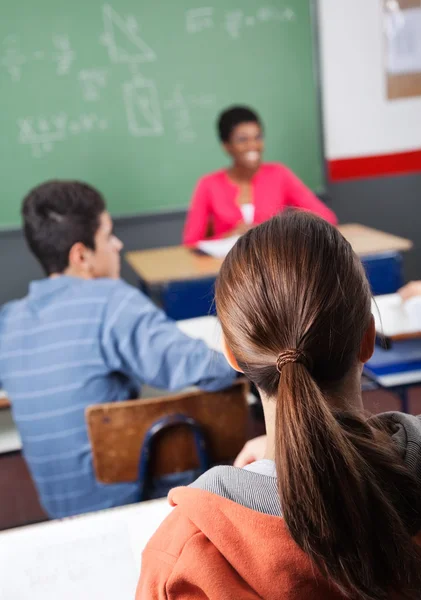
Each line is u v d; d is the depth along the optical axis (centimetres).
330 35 393
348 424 55
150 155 382
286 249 56
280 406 52
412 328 171
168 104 378
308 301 54
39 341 147
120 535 95
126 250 390
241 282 56
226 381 142
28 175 369
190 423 139
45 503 155
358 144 413
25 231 158
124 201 384
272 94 388
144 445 139
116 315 146
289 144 397
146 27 366
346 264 56
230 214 332
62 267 157
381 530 52
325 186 408
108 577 87
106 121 373
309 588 53
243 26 376
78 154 373
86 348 146
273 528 53
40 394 147
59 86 363
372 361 165
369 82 404
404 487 54
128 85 371
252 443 99
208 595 52
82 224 155
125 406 137
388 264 296
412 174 424
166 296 279
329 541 51
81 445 148
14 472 277
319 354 54
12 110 360
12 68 355
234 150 330
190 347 146
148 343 145
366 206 423
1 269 376
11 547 93
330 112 404
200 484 58
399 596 54
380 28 398
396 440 58
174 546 55
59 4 353
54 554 91
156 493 145
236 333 57
